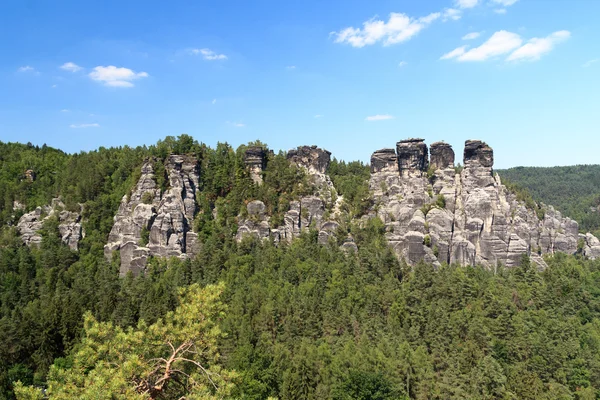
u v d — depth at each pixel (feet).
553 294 349.61
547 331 301.63
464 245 424.05
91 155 621.72
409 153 491.31
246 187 496.23
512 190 495.41
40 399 116.57
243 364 239.09
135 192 490.08
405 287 352.08
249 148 528.63
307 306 312.09
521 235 438.81
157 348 129.80
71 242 479.00
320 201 483.51
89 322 131.13
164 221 454.40
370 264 386.93
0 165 613.11
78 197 519.19
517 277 379.96
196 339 130.52
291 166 529.04
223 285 140.05
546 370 275.80
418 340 288.30
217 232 458.50
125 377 111.75
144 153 563.89
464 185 466.29
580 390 271.28
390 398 237.04
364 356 262.67
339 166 583.99
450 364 268.41
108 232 490.08
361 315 310.24
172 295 350.02
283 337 291.17
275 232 454.81
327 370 255.50
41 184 577.02
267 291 341.21
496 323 300.81
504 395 255.09
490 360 266.77
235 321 294.66
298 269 376.68
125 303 340.39
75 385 117.29
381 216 460.96
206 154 534.78
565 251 477.77
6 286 398.83
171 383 128.36
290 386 242.78
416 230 428.97
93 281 402.11
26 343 304.09
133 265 441.27
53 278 416.46
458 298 334.85
